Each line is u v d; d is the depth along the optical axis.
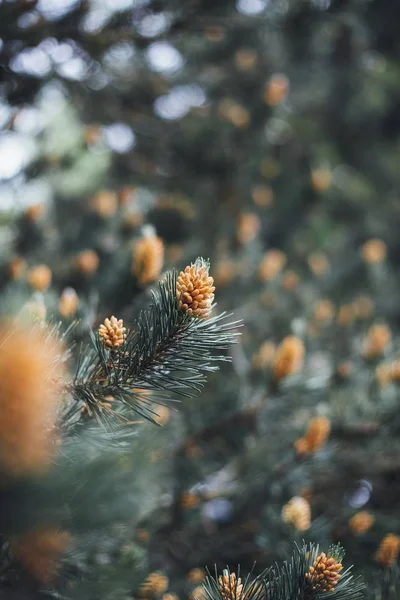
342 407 1.04
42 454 0.37
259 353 1.09
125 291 0.70
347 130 3.06
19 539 0.39
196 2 1.02
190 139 2.01
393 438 1.04
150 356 0.52
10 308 0.70
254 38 1.68
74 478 0.39
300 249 2.08
